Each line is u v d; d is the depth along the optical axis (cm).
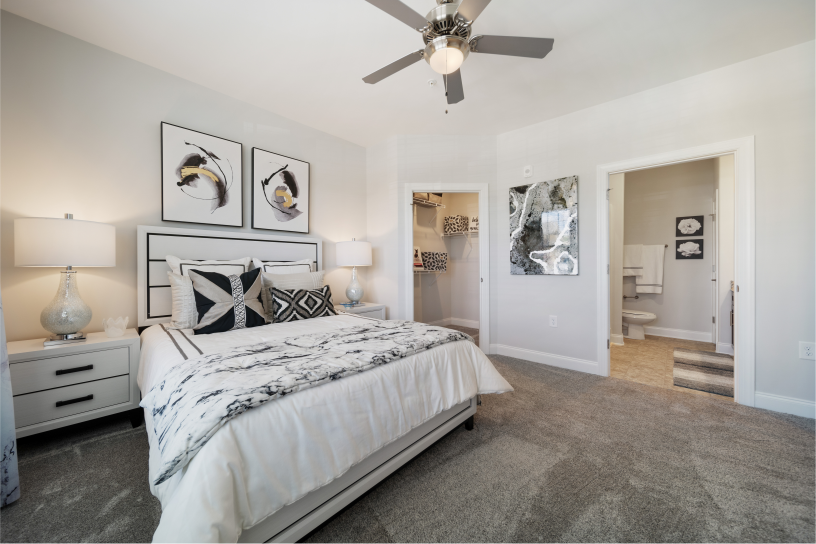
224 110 277
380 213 383
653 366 321
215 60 233
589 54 222
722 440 184
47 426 173
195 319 218
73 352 181
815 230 207
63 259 176
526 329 346
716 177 380
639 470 158
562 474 156
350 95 279
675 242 442
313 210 345
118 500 137
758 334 225
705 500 138
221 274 230
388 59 230
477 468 161
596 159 295
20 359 167
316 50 221
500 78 251
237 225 283
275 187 310
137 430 198
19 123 195
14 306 195
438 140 363
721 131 236
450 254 555
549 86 263
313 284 284
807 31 199
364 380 135
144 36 209
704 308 422
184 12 188
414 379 156
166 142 246
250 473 97
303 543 116
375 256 389
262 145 303
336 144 365
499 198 364
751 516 128
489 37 157
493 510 133
